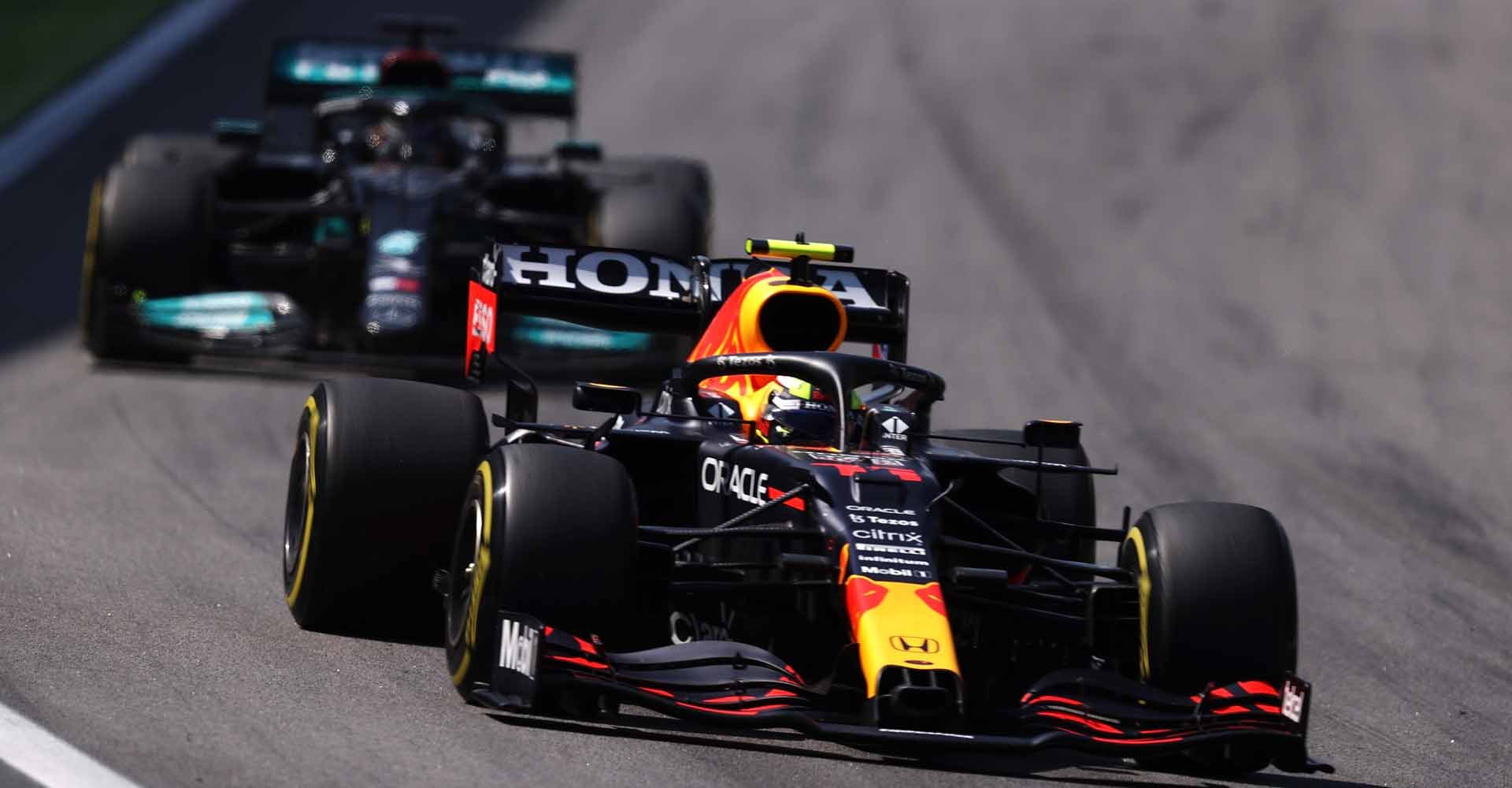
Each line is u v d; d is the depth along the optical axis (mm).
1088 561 27344
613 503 20469
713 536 21172
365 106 52875
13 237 68500
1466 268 69312
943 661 18906
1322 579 35031
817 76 98125
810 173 82688
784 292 24750
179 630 23781
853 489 20891
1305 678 27719
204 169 49969
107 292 48156
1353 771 22328
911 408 26062
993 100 94250
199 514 33281
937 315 60594
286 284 49438
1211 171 83062
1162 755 19547
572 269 27375
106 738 18266
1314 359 57656
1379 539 39000
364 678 22031
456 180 50344
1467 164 83250
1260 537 21438
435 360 47688
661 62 100688
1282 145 86562
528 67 62750
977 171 82875
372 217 48125
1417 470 46031
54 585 25750
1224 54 101312
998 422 47750
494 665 20078
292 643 23672
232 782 17188
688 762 19141
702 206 53906
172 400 44656
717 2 112375
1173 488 42719
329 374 49625
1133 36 104875
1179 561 21141
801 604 21109
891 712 18594
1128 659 22188
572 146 54531
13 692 19719
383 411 24625
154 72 96312
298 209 49000
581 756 18969
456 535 22891
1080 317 61562
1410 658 29547
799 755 19906
